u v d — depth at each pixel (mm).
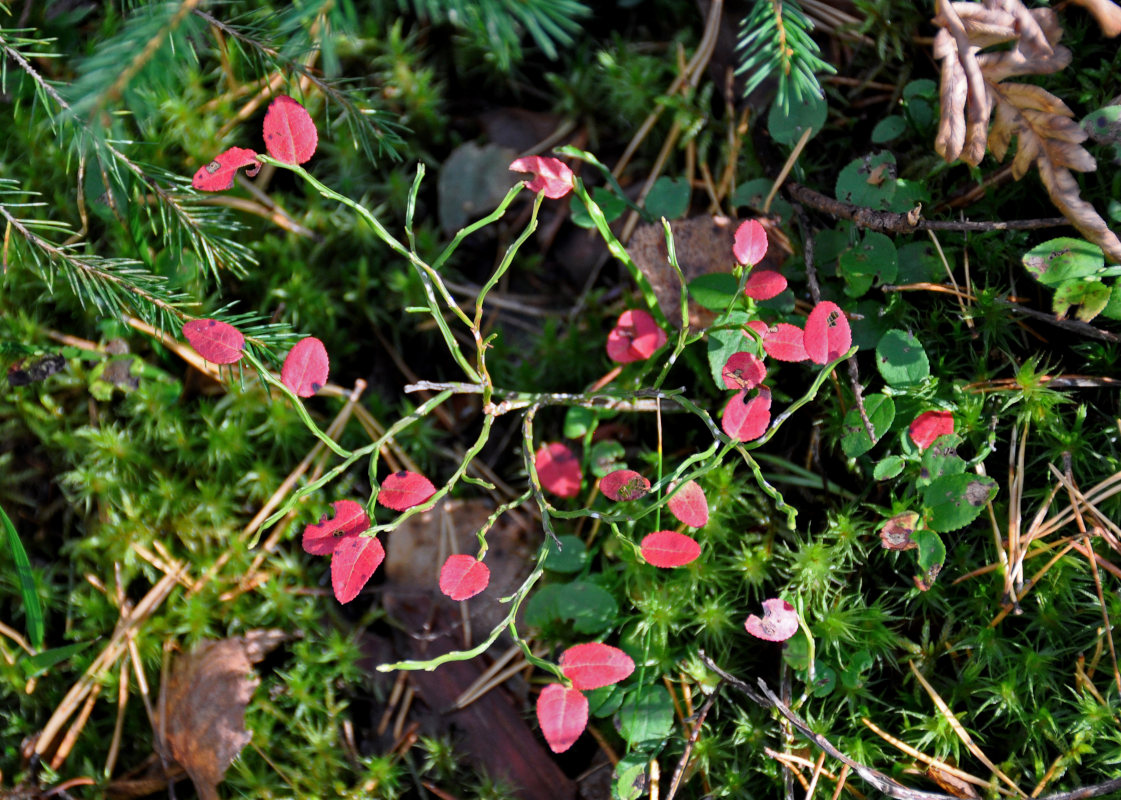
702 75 884
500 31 719
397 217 896
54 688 842
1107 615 773
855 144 852
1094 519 782
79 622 853
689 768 795
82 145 757
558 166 759
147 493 855
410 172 901
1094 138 780
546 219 895
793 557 799
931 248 811
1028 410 788
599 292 878
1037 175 807
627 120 895
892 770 785
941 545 770
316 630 845
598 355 867
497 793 813
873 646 792
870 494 812
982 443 788
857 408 785
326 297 880
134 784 831
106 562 852
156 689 842
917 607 798
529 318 893
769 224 836
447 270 896
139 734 838
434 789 822
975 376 802
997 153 783
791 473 827
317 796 819
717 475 814
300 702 829
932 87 823
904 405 794
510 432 875
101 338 866
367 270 889
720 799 792
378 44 891
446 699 833
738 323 778
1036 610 786
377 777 819
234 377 859
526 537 853
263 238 884
